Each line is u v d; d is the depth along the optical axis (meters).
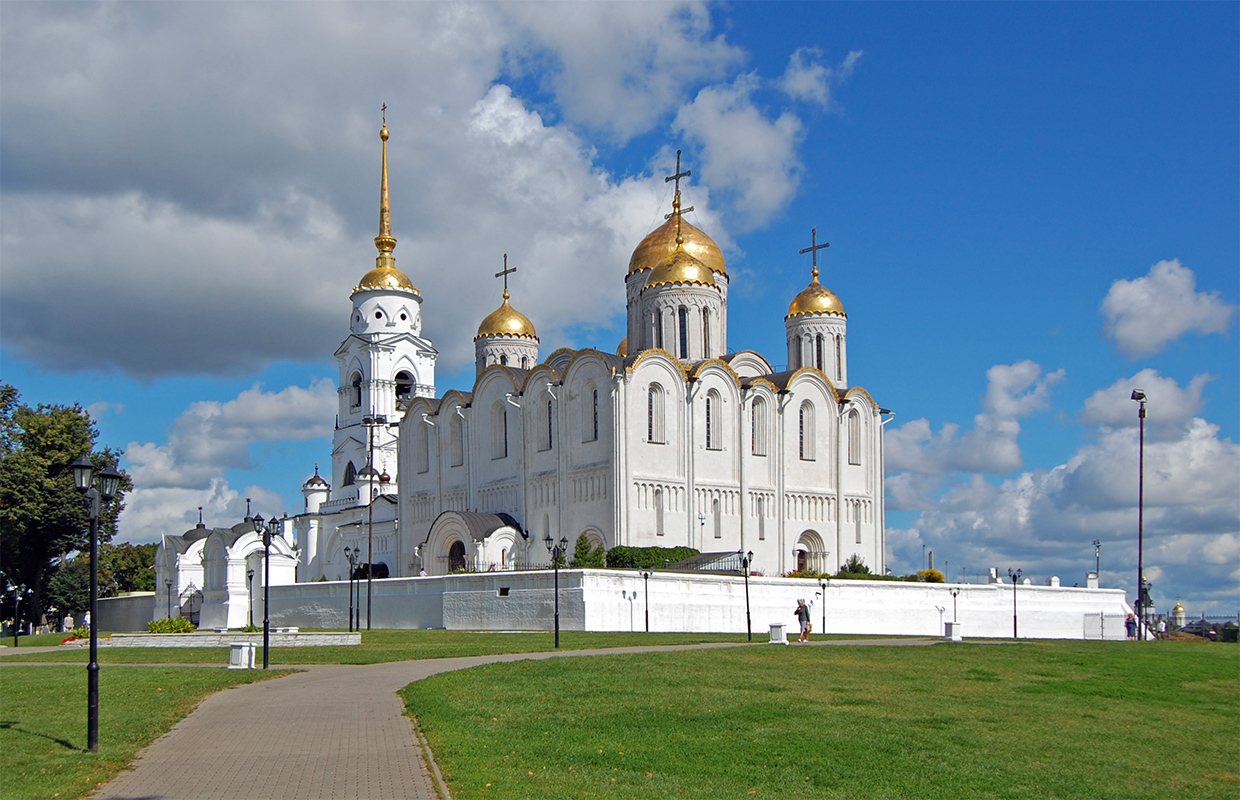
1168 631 96.44
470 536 82.94
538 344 120.81
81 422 94.12
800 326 101.62
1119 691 36.53
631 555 74.94
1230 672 43.69
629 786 20.00
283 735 23.98
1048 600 91.06
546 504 85.56
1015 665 42.16
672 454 82.50
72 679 34.41
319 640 52.59
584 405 83.19
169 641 53.78
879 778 21.88
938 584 82.56
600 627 62.25
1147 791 22.70
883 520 96.44
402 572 102.19
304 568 116.81
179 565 86.44
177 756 21.84
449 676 33.75
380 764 21.00
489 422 93.56
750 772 21.64
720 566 77.25
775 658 41.19
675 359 83.56
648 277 93.56
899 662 41.50
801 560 91.62
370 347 117.00
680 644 49.03
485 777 19.95
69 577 100.75
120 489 97.44
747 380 88.88
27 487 84.75
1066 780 22.94
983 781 22.27
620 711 27.30
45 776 19.98
